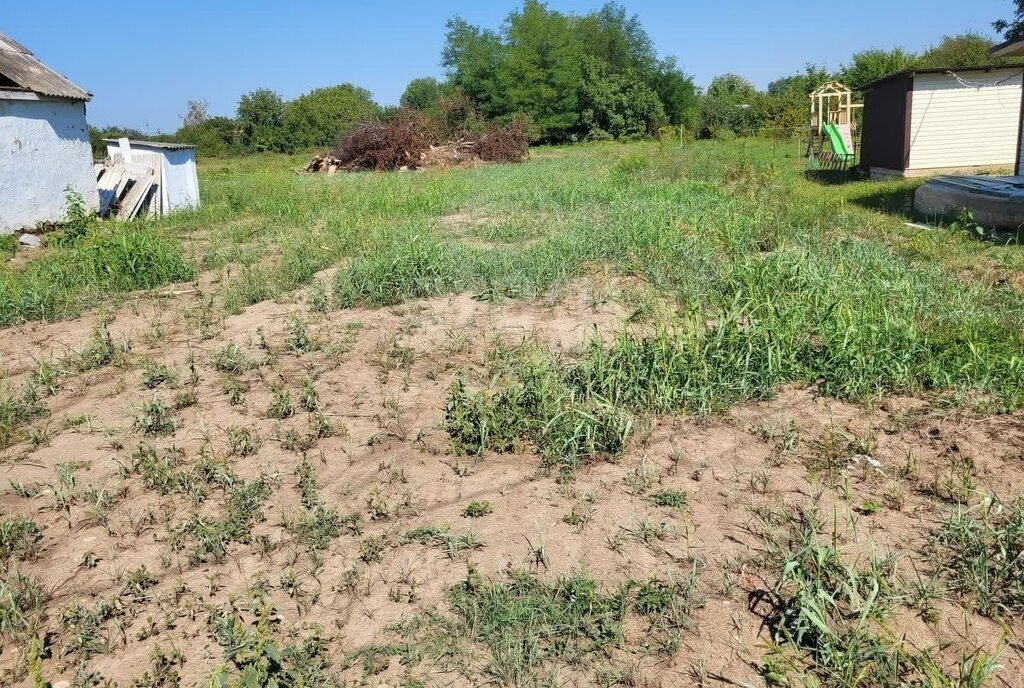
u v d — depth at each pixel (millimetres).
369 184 17641
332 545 3691
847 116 23812
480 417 4578
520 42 44125
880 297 6379
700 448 4395
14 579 3525
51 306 7766
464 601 3229
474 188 16219
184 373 5832
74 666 3037
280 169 29516
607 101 43875
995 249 8750
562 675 2885
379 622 3184
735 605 3186
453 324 6664
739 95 50781
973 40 39438
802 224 10406
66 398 5535
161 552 3707
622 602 3176
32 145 12289
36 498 4223
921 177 17609
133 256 8859
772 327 5457
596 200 13375
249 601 3299
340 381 5539
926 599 3152
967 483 3850
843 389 4984
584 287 7531
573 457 4230
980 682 2674
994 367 5059
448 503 3992
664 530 3648
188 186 16016
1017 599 3135
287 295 7762
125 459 4590
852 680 2732
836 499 3848
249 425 4922
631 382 4957
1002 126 17625
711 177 17109
